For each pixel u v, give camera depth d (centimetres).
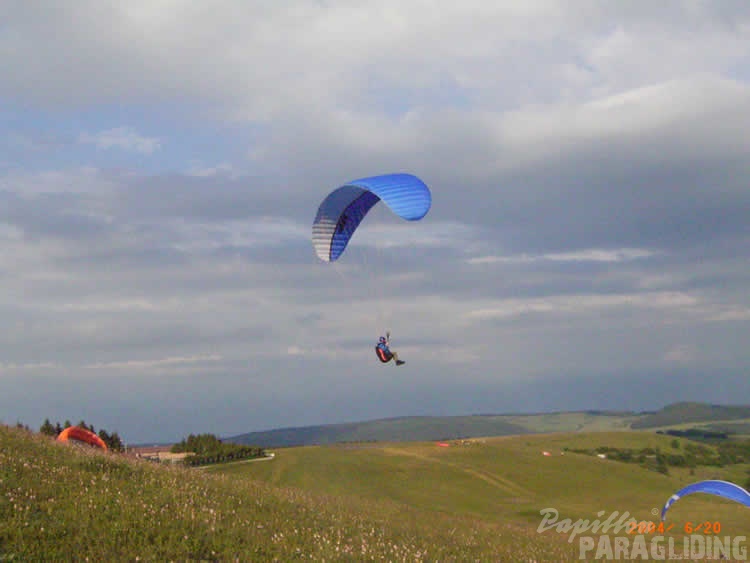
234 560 1325
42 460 1750
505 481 7988
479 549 2005
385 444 11062
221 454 8425
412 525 2208
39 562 1180
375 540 1716
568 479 8200
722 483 3247
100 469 1812
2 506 1380
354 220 2927
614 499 7188
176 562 1270
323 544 1540
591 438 14975
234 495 1897
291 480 7362
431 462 8831
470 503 6756
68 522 1366
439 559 1666
